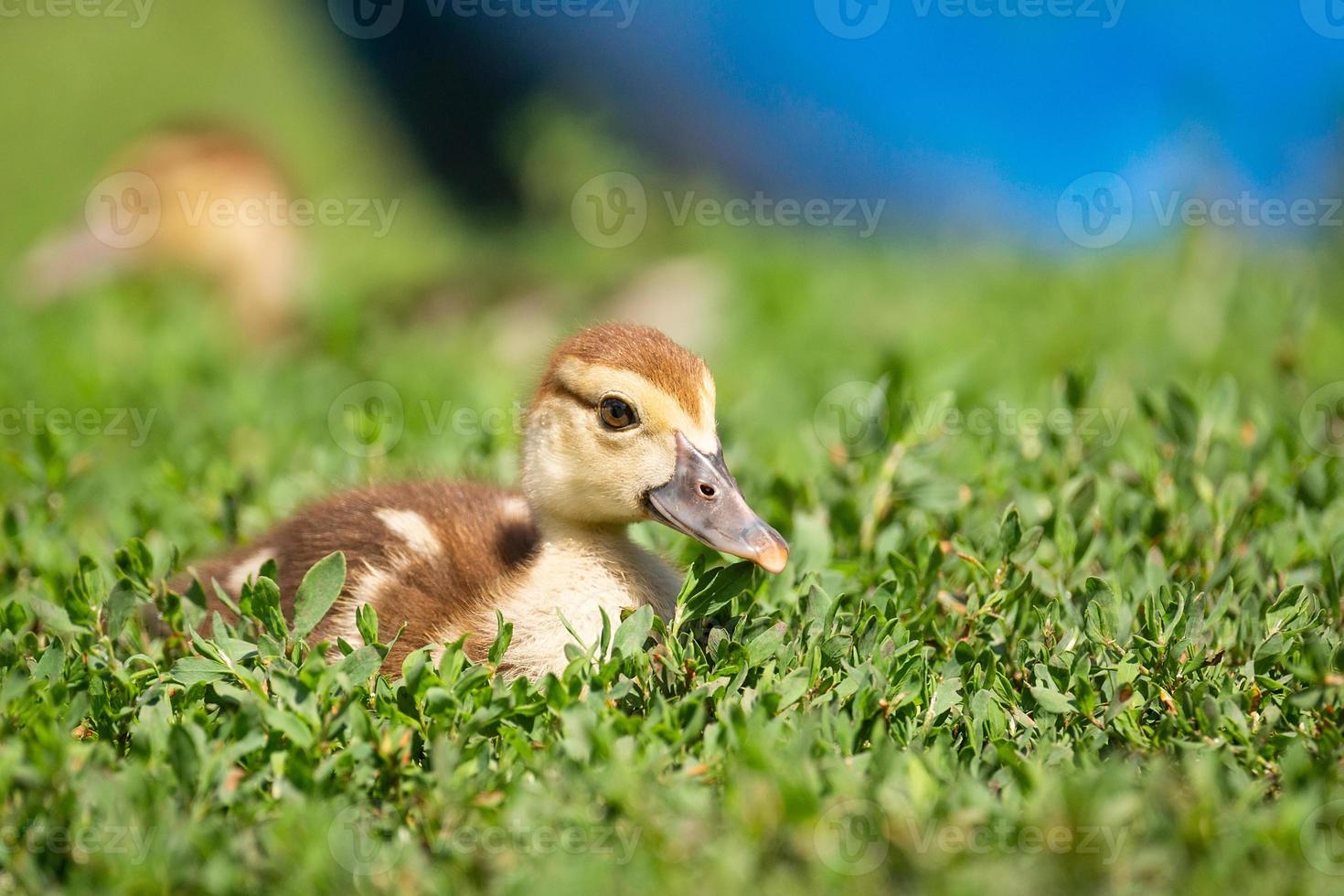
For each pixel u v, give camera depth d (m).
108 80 35.66
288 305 22.97
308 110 35.31
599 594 9.57
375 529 10.30
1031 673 8.51
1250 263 19.86
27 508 11.23
